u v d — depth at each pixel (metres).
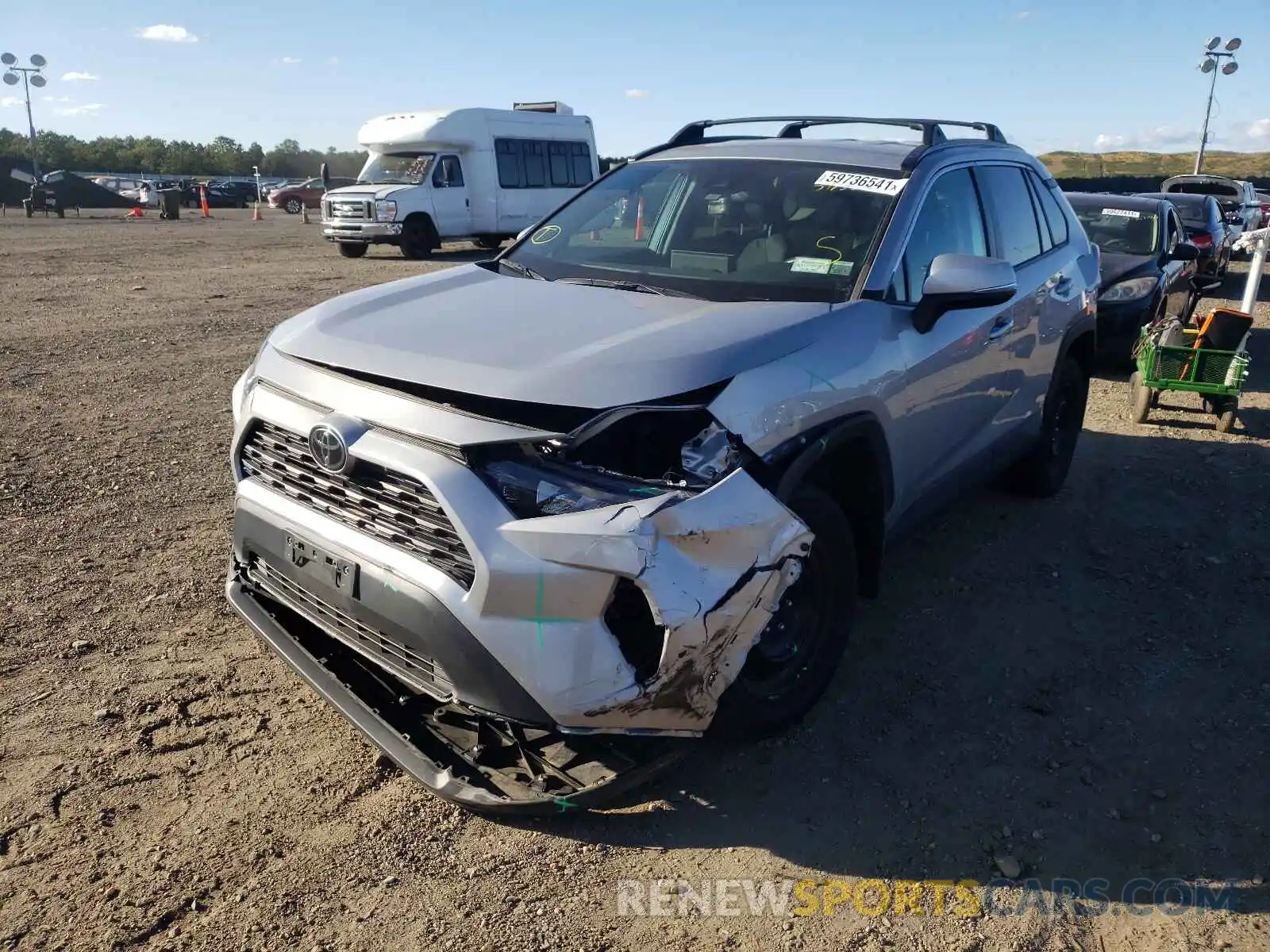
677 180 4.14
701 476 2.57
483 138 20.44
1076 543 4.95
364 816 2.78
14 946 2.29
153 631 3.72
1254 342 10.82
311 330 3.10
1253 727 3.38
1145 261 9.23
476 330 2.92
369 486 2.67
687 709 2.55
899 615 4.13
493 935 2.39
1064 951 2.41
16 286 12.81
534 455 2.51
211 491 5.20
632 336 2.82
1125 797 2.99
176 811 2.77
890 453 3.37
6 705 3.20
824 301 3.32
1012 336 4.35
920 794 2.98
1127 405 7.92
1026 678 3.66
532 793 2.64
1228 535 5.08
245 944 2.33
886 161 3.92
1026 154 5.11
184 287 13.26
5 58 40.28
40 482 5.20
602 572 2.38
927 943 2.43
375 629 2.71
